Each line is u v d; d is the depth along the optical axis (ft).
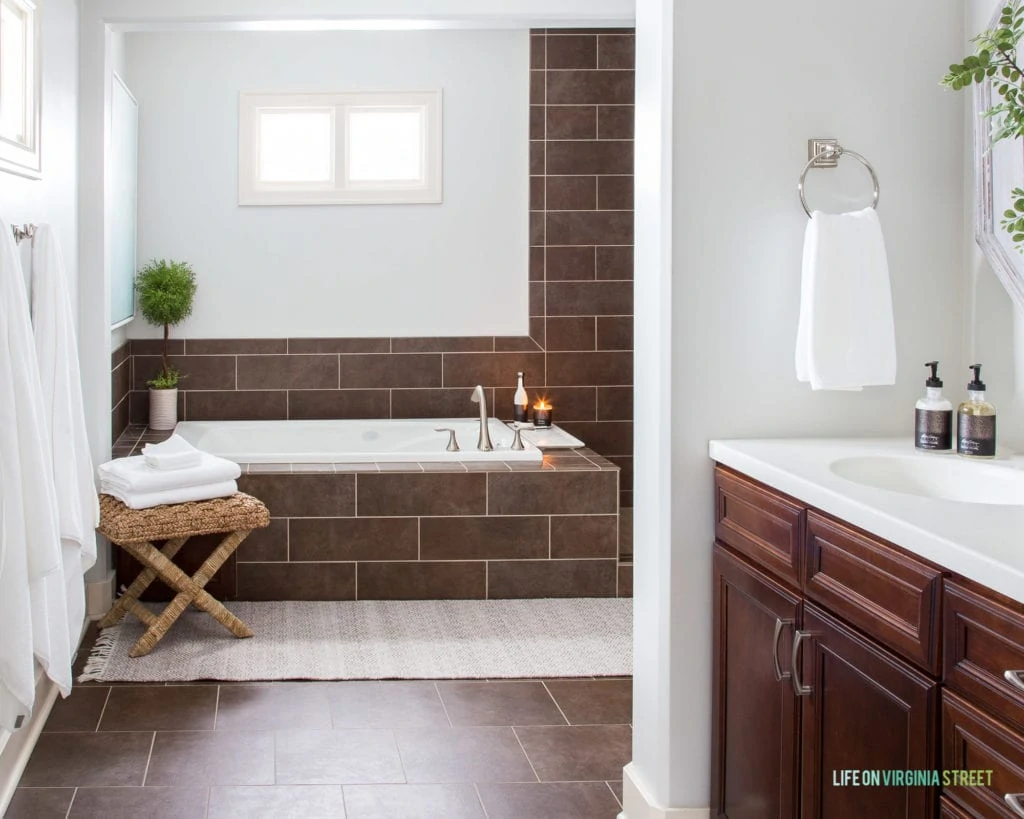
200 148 18.76
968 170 8.22
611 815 8.84
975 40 7.19
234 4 13.60
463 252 19.35
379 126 19.29
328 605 14.64
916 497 6.04
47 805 8.86
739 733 7.63
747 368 8.14
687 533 8.12
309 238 19.06
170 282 18.08
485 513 14.96
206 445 17.63
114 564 15.07
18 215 10.00
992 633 4.77
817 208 8.15
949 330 8.36
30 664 8.05
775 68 8.05
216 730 10.46
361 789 9.22
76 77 13.29
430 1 13.78
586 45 19.12
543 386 19.44
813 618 6.47
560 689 11.63
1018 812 4.44
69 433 9.60
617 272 19.39
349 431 18.37
